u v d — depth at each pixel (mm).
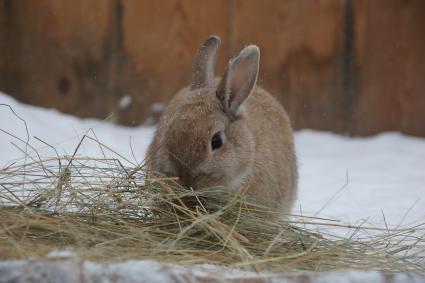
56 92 24047
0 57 23688
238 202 12375
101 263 9133
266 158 13648
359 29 24250
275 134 14688
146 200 11938
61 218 11195
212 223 11234
